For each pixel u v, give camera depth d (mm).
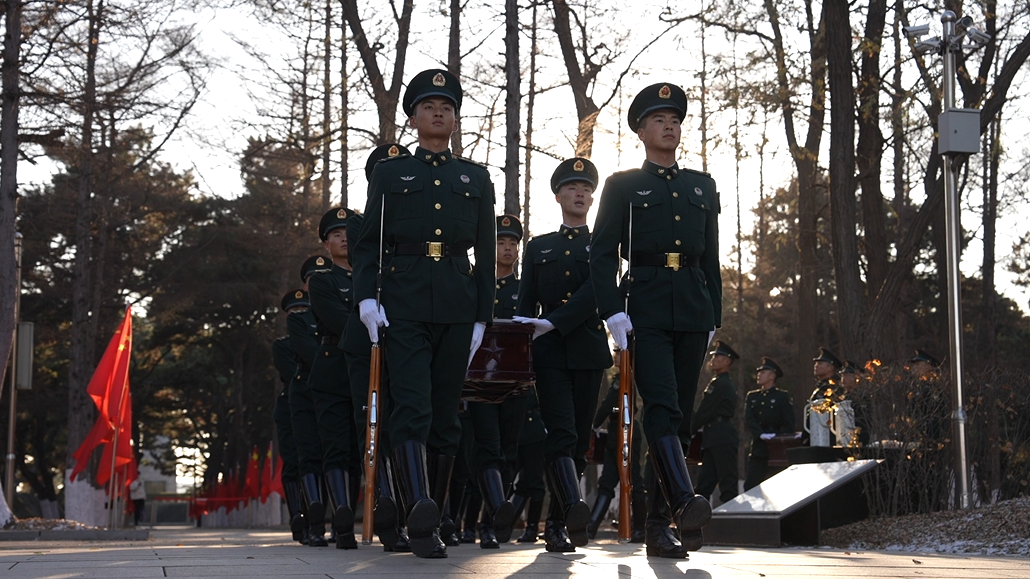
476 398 7570
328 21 23625
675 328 6309
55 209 36156
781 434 15039
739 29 22641
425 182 6297
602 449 12664
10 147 20203
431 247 6234
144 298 43875
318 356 8734
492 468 8109
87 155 28266
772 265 43406
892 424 11047
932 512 10609
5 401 41656
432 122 6398
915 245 18938
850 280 19125
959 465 10859
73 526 19656
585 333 7664
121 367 21250
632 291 6363
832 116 19516
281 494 37906
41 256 39594
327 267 10461
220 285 43375
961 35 12922
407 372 6090
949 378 11430
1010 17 21328
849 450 11609
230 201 40938
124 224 38531
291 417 9844
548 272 8094
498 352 7062
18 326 23547
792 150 21672
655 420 6199
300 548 8398
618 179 6484
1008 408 11578
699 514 5941
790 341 45656
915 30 13234
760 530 9734
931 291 40406
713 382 14430
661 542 6238
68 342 42938
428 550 5828
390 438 6105
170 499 69000
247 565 5480
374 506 6785
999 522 9188
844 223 19266
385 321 6156
